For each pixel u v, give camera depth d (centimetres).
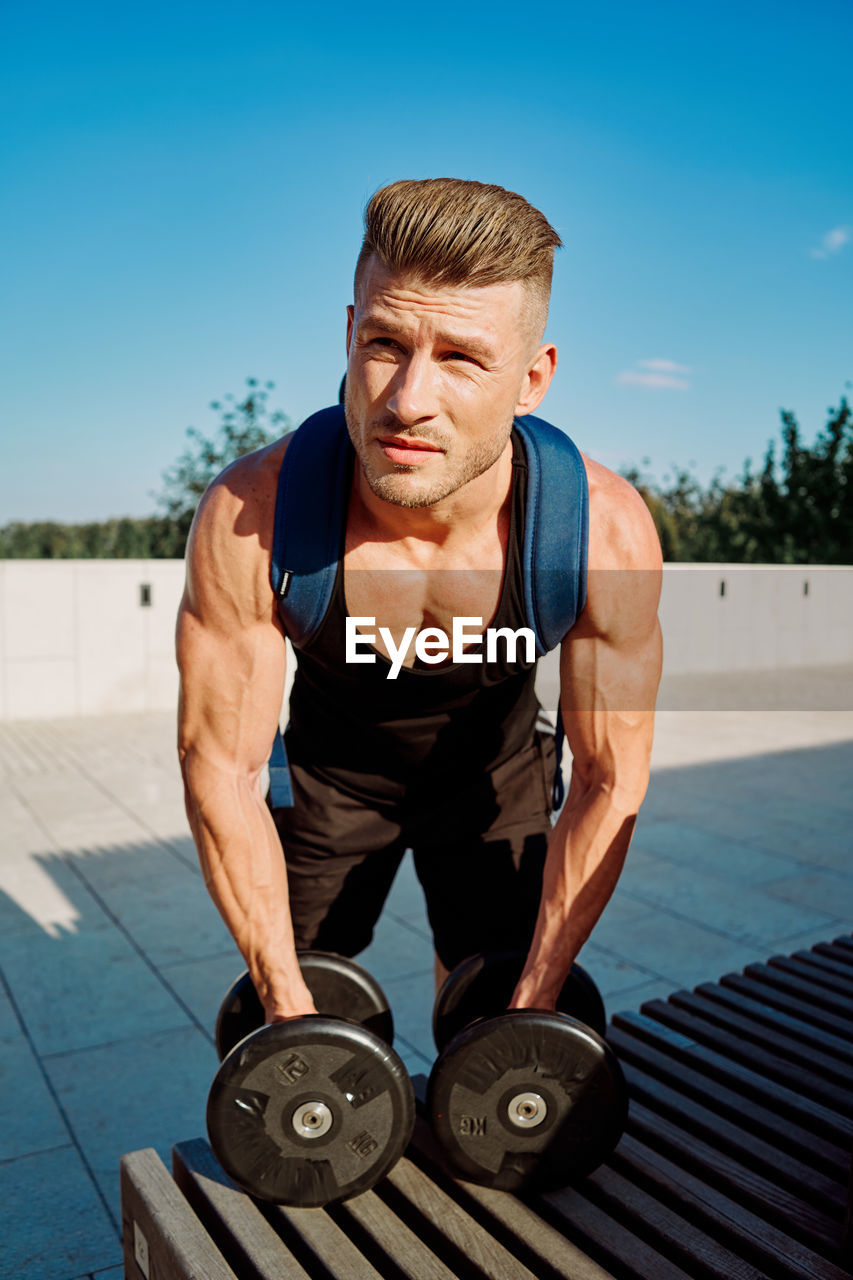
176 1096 265
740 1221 133
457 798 170
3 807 575
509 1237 132
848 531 1819
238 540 130
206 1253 127
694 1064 188
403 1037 298
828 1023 205
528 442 127
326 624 133
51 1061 284
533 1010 135
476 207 106
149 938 379
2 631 866
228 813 138
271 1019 141
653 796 615
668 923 396
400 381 108
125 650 909
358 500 128
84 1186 226
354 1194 136
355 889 177
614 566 132
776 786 643
